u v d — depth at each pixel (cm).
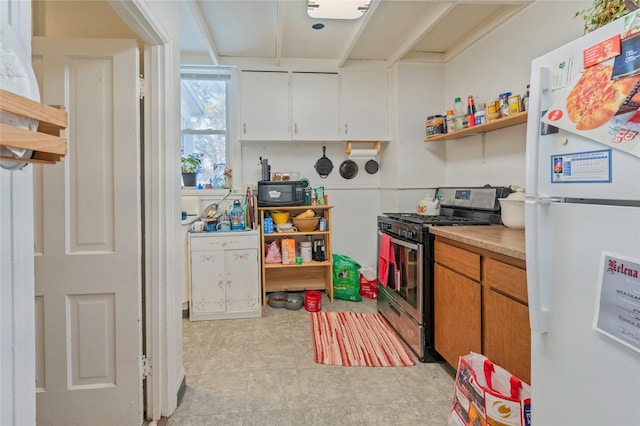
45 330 140
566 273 85
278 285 342
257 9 236
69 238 141
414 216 268
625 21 71
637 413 68
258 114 320
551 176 89
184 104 337
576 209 82
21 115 48
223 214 312
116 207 143
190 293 273
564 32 192
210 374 191
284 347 225
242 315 279
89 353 143
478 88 273
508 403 115
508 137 238
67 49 139
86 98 141
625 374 70
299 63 327
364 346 225
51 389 141
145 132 151
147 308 152
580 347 81
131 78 143
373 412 157
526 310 129
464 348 170
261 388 177
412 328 216
